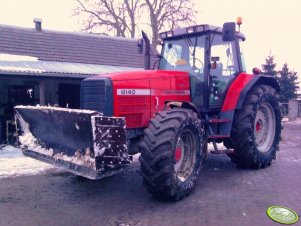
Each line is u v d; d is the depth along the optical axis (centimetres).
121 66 1666
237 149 602
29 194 507
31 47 1554
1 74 1035
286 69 3262
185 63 586
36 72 1063
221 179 569
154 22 2345
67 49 1642
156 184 426
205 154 512
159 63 624
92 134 391
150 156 420
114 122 396
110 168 398
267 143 667
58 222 394
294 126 1619
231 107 583
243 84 606
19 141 555
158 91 510
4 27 1614
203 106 557
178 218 400
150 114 500
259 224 381
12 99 1319
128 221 393
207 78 554
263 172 619
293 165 682
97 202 464
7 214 423
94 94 487
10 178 608
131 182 567
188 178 475
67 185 555
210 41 560
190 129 470
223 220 393
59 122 450
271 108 666
